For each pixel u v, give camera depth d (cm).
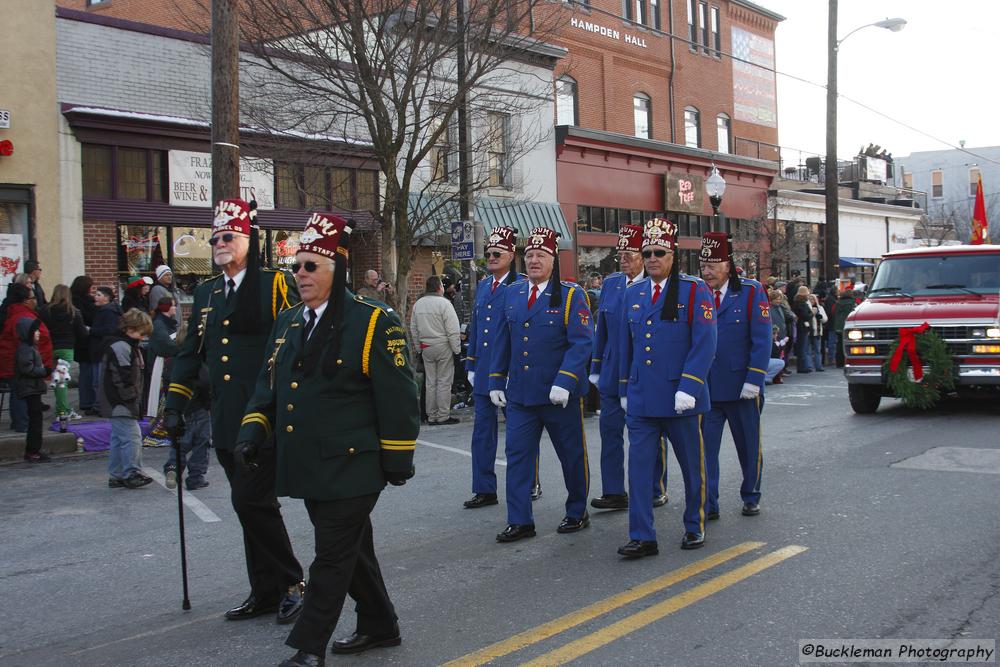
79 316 1220
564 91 2644
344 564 427
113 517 782
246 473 495
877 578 565
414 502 824
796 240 3356
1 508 814
